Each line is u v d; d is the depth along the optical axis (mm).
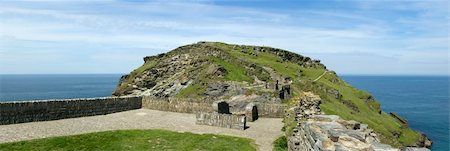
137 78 74875
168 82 67000
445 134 91250
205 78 59438
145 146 27953
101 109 42531
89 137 29625
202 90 55406
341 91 72625
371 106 74375
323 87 64938
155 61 83438
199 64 69000
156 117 41438
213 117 36375
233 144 29078
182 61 74125
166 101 46938
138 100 48125
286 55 103875
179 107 46031
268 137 31812
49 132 30922
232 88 52938
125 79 80562
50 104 37375
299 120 27625
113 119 39125
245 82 55531
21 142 27141
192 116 42781
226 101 47844
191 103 45406
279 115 43031
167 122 37969
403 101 196000
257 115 43312
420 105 172000
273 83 55281
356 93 79625
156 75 74125
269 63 81562
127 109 46219
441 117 126438
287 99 48562
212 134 32125
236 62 70312
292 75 74375
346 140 13719
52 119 37406
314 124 17469
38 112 36281
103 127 34094
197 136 31156
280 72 72500
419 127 103188
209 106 44250
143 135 30953
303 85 61594
